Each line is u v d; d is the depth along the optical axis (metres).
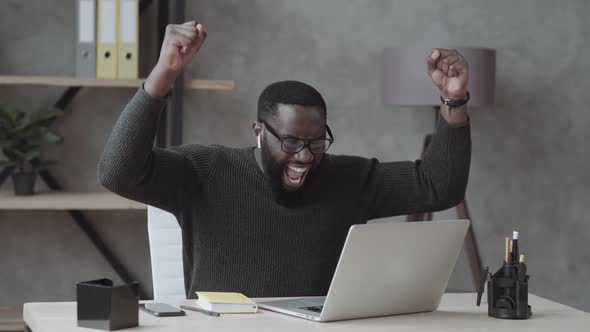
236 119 4.15
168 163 2.21
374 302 1.88
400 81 3.82
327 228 2.29
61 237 4.06
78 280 4.07
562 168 4.43
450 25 4.28
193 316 1.86
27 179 3.71
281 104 2.11
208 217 2.26
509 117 4.38
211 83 3.74
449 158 2.30
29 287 4.05
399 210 2.40
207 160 2.29
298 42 4.18
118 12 3.63
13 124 3.67
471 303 2.12
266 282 2.24
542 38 4.38
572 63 4.40
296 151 2.10
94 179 4.03
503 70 4.36
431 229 1.89
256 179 2.26
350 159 2.42
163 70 1.97
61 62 3.98
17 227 4.02
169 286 2.47
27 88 3.98
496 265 4.39
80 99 4.02
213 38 4.11
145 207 3.61
